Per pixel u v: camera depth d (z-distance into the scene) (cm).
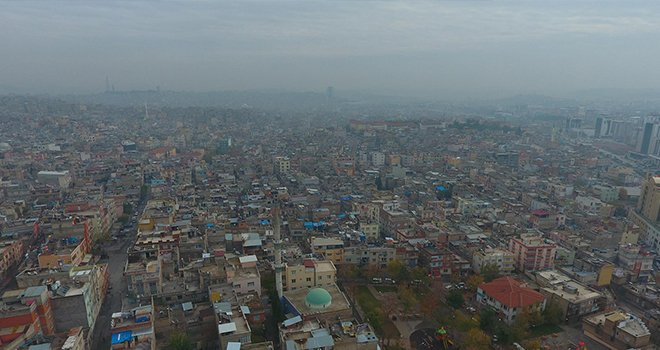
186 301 18638
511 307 18350
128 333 14738
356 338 14950
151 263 19425
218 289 18288
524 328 17775
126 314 15800
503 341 16925
